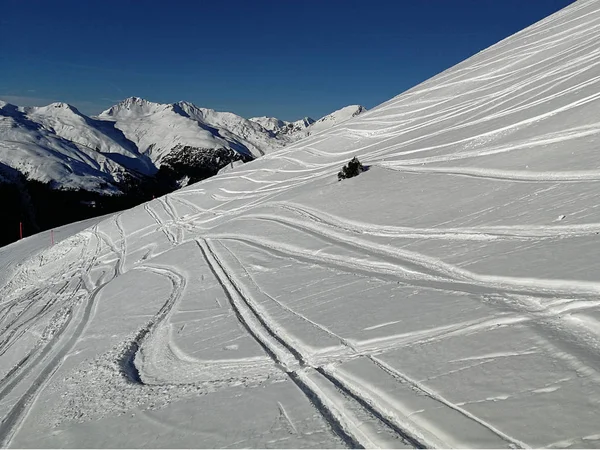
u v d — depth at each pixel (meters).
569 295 5.62
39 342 12.82
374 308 7.11
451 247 8.99
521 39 41.59
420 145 21.81
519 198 10.44
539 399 3.88
